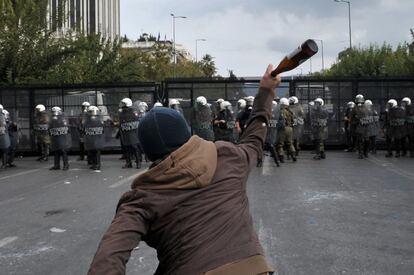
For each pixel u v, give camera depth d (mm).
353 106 20344
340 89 22656
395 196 10617
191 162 2246
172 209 2205
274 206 9547
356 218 8523
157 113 2336
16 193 11859
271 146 16359
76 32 34094
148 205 2201
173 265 2195
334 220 8367
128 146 16969
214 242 2186
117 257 2076
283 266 5969
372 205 9633
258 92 2725
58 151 16734
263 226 7938
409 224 8102
